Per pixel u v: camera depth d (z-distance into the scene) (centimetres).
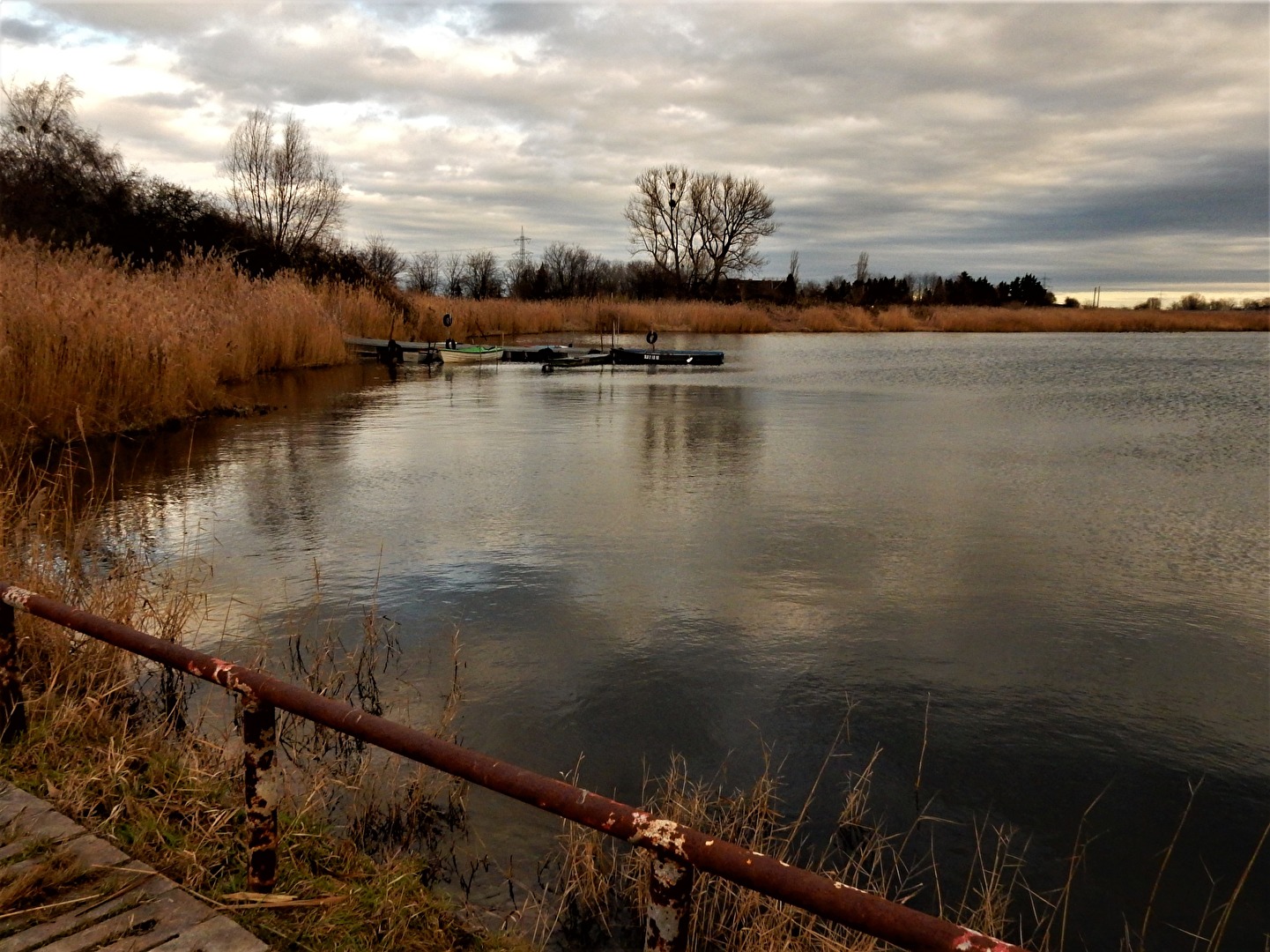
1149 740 464
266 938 264
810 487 1014
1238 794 417
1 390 1088
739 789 414
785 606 637
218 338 1836
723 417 1609
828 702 499
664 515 878
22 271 1407
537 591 659
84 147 3088
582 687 511
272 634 573
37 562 540
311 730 453
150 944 247
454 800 395
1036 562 742
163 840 308
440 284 7356
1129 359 3384
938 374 2641
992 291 8750
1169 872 363
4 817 307
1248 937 327
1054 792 418
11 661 364
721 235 7706
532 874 350
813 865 360
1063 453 1249
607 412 1666
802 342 4566
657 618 612
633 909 331
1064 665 550
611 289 7856
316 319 2581
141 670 509
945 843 378
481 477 1048
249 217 3500
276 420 1496
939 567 727
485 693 500
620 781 419
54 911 261
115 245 2814
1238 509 923
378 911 292
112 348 1317
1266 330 6844
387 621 598
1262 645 582
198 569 695
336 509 891
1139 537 819
